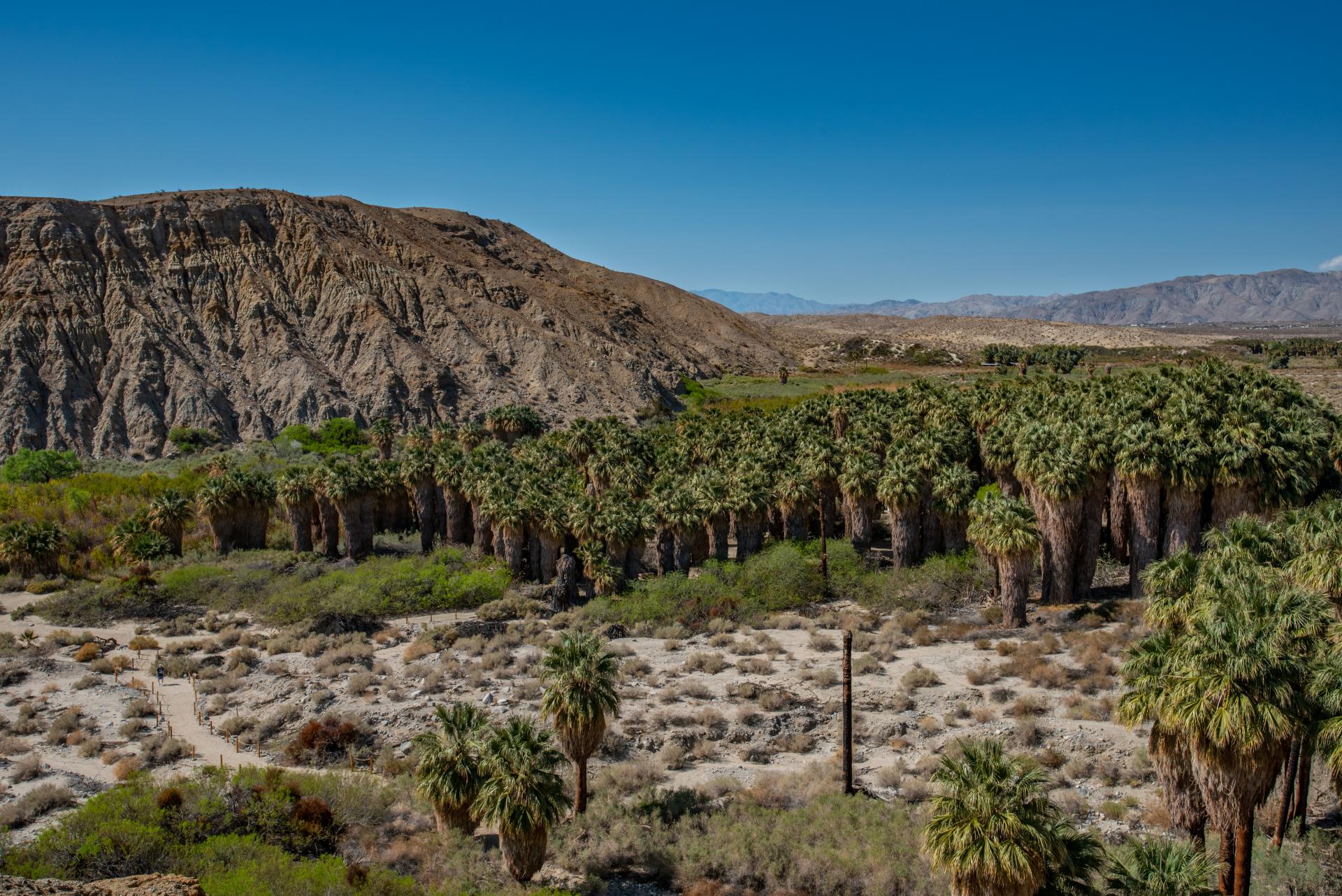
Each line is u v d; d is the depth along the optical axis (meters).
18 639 44.03
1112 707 31.39
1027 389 79.25
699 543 57.62
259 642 43.81
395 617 48.62
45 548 57.31
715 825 25.33
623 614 46.97
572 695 25.55
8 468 79.19
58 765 29.88
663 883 22.77
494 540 57.53
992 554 43.12
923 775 28.58
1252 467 42.56
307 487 62.31
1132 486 44.19
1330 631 22.22
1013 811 17.44
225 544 61.69
